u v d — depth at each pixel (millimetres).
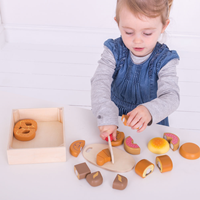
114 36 2801
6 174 674
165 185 666
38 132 823
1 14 2705
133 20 845
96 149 762
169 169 699
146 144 802
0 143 771
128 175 689
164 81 1012
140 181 673
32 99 970
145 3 826
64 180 666
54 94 2094
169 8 979
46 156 704
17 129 799
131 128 837
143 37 886
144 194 639
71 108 942
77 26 2770
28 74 2311
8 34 2805
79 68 2451
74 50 2752
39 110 845
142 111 812
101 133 800
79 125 863
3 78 2229
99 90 964
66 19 2740
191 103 2082
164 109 857
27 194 625
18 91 2094
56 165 708
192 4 2613
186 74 2438
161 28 915
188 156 744
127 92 1203
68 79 2287
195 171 710
